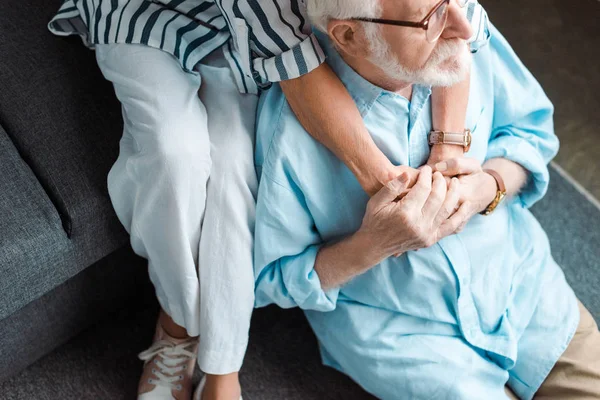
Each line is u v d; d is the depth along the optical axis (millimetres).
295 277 1216
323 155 1131
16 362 1382
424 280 1231
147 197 1139
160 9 1180
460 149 1172
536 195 1348
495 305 1292
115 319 1550
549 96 1835
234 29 1060
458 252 1232
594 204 1708
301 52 1021
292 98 1086
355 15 945
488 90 1262
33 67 1312
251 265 1206
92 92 1306
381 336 1277
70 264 1243
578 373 1304
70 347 1509
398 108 1119
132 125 1177
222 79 1202
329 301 1248
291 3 1010
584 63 1883
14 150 1230
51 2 1400
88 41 1321
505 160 1277
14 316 1286
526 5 1975
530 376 1323
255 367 1508
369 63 1039
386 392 1317
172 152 1101
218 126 1175
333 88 1064
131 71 1167
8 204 1179
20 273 1173
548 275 1382
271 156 1121
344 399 1479
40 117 1265
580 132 1792
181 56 1161
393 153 1141
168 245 1179
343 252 1165
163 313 1413
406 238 1102
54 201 1216
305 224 1183
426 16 938
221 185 1149
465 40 997
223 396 1349
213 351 1266
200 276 1206
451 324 1291
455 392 1256
